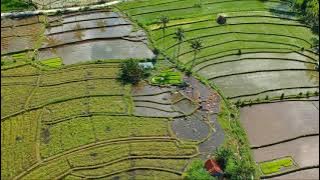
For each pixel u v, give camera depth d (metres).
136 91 69.44
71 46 79.62
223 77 73.88
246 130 64.31
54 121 63.09
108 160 57.75
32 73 72.25
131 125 63.19
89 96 67.81
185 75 73.25
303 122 66.06
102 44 80.50
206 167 56.56
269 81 73.69
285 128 64.94
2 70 72.50
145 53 78.44
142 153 58.97
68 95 67.81
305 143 62.81
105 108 65.75
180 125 63.91
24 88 68.94
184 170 57.03
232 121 65.12
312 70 77.00
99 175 55.81
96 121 63.44
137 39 81.81
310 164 59.53
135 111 65.75
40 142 59.78
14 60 75.06
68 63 75.19
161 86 70.62
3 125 62.16
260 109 68.06
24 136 60.56
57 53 77.69
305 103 69.81
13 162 56.84
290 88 72.38
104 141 60.31
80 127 62.31
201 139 61.72
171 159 58.53
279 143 62.50
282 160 59.91
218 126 64.00
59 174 55.66
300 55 80.31
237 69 75.75
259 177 57.03
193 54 78.38
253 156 60.34
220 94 69.75
